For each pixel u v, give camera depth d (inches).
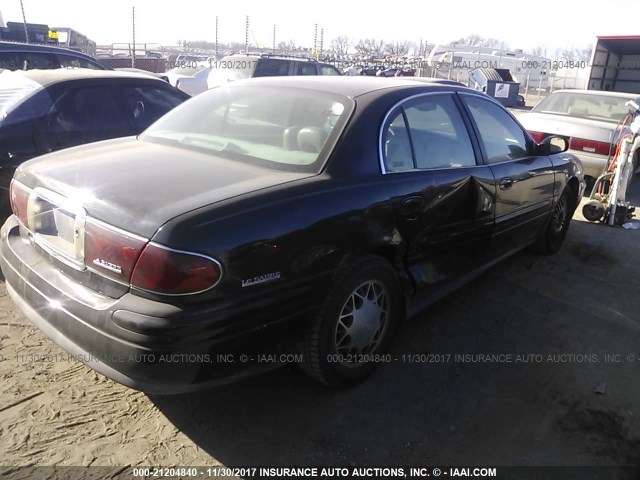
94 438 100.0
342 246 105.7
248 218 90.7
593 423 110.9
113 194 93.4
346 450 100.9
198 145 121.9
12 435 99.1
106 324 87.8
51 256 102.1
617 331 150.5
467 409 113.7
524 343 141.3
